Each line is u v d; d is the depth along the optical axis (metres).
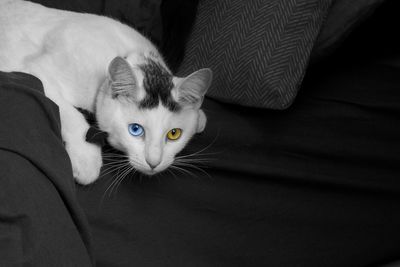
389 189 0.89
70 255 0.68
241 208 0.84
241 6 0.80
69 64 0.79
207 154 0.82
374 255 0.94
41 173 0.69
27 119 0.70
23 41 0.83
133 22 0.91
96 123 0.79
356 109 0.83
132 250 0.81
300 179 0.85
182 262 0.84
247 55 0.78
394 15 0.82
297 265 0.90
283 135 0.83
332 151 0.85
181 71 0.83
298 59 0.77
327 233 0.90
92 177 0.76
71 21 0.83
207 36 0.81
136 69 0.78
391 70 0.82
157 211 0.81
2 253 0.65
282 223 0.87
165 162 0.77
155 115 0.76
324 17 0.78
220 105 0.83
